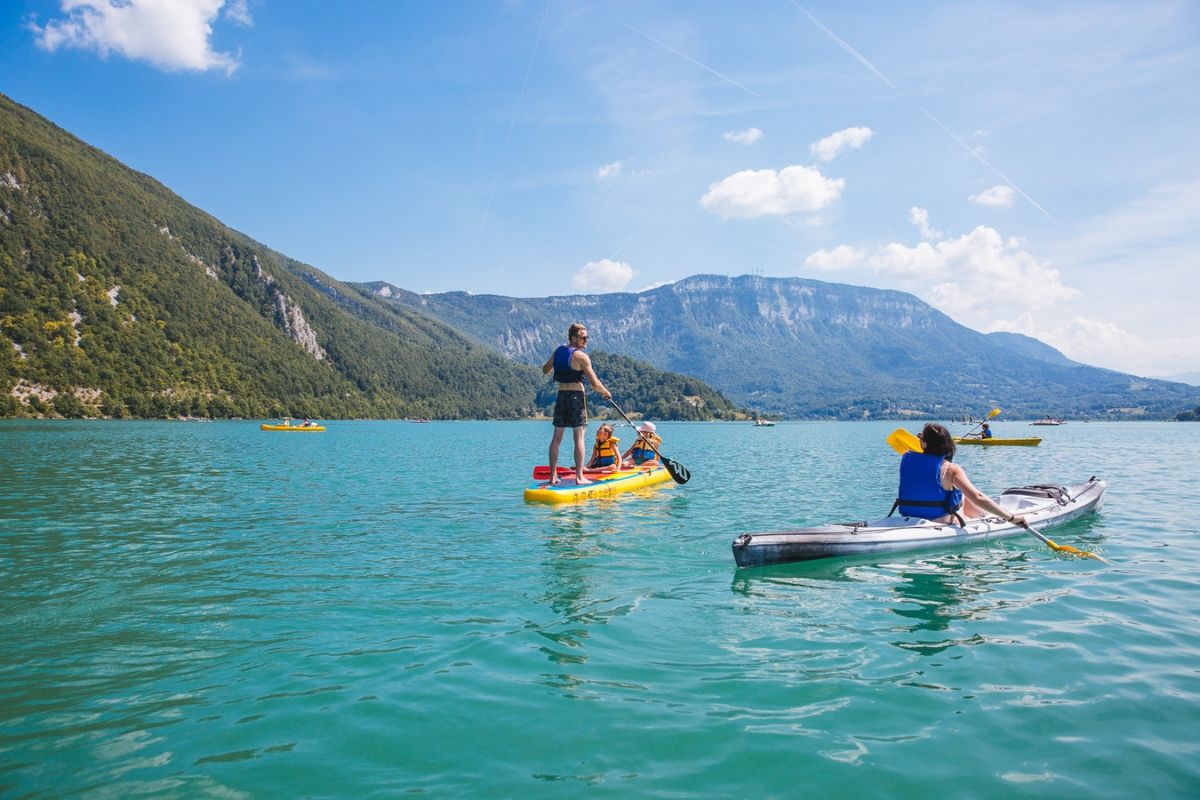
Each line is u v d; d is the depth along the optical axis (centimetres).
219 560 721
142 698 371
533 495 1181
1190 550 810
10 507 1112
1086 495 1091
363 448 3472
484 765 303
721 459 2678
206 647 453
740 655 446
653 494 1334
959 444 4169
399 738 328
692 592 604
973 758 314
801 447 3897
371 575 657
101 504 1159
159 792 277
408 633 485
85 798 271
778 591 609
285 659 433
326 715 352
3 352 11756
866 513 1094
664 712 360
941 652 456
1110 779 298
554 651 451
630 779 292
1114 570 704
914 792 284
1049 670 426
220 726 339
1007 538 866
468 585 621
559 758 310
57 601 560
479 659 435
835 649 460
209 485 1502
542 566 698
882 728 344
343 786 284
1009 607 568
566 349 1211
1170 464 2398
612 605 560
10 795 272
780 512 1101
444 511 1094
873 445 4200
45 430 5550
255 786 283
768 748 321
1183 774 303
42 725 338
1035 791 287
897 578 662
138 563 704
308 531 902
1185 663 440
